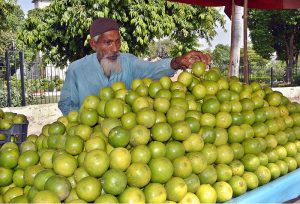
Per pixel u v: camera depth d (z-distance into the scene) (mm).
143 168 2277
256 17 29422
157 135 2523
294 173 3033
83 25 11906
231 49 5996
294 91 17984
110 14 11922
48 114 11727
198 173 2527
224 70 20188
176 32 14539
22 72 11891
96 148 2467
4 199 2396
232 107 3078
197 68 3391
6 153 2512
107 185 2188
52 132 2781
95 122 2801
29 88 13391
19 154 2568
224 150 2732
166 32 12906
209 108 2967
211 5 6395
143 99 2846
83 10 11898
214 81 3311
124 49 12289
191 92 3205
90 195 2150
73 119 2994
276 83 24156
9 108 10945
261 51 30328
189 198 2369
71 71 4070
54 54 13445
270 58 32281
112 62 3918
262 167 2822
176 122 2650
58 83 14023
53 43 13594
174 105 2877
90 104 2895
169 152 2506
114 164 2301
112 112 2723
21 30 13648
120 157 2303
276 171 2900
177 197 2316
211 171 2555
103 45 3797
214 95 3197
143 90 3037
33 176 2361
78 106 4129
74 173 2336
